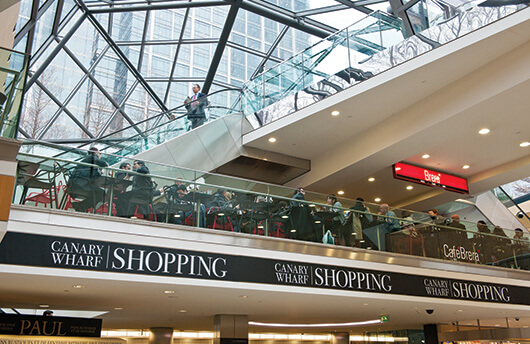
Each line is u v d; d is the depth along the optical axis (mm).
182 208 8828
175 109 13984
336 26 18062
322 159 15484
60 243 7375
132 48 18078
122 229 8008
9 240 7004
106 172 8297
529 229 18875
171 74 19609
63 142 16656
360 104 12594
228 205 9336
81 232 7605
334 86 12719
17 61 5879
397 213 12945
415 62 11266
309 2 16781
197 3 15828
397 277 10609
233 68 20078
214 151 14102
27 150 10312
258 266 9000
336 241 10312
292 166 15594
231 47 19141
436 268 11469
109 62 17672
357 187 17438
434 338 16000
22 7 11367
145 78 19328
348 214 10750
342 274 9883
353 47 12711
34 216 7363
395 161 14211
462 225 12875
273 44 19266
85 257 7488
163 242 8250
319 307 11266
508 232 13742
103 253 7660
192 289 8539
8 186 5238
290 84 13969
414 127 12562
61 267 7246
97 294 8922
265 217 9672
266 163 15523
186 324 14359
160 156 12977
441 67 11203
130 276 7727
